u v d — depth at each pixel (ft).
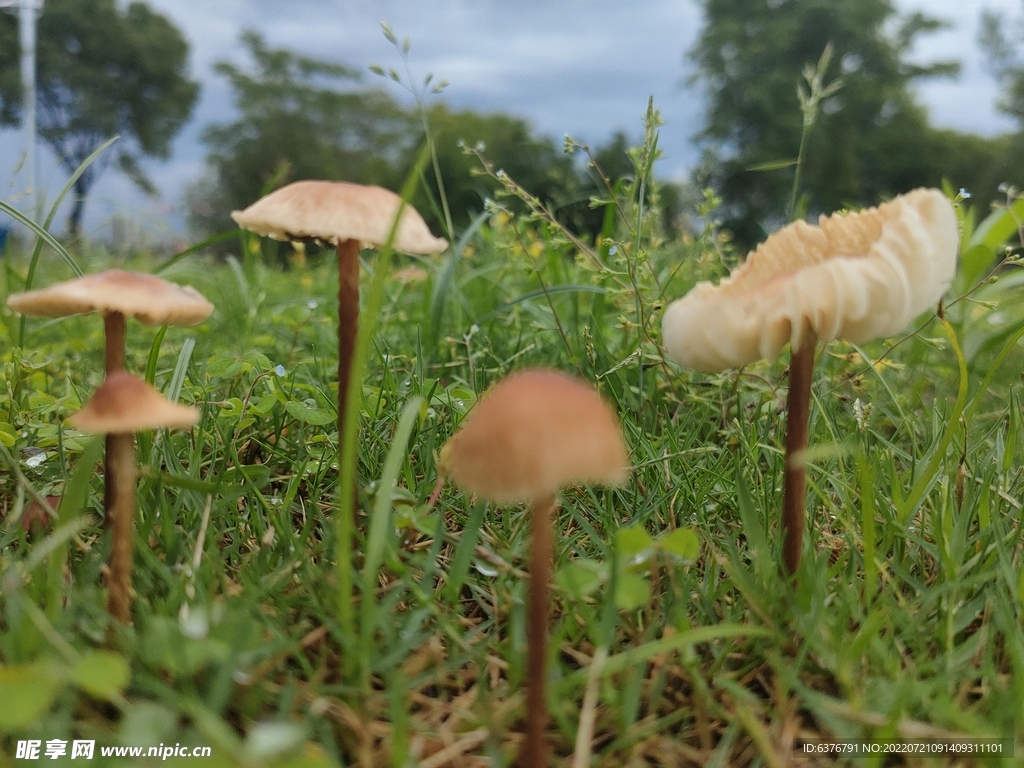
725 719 0.32
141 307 0.34
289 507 0.46
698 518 0.48
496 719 0.31
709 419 0.67
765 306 0.35
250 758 0.24
